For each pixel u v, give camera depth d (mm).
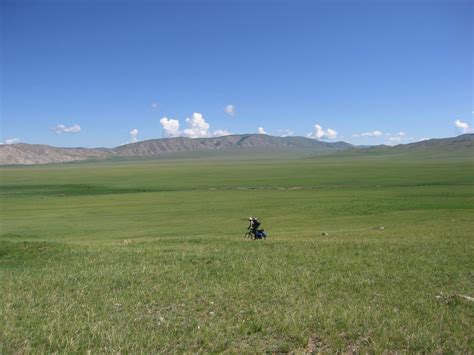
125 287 17000
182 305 14648
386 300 14812
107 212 64375
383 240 27281
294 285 16734
